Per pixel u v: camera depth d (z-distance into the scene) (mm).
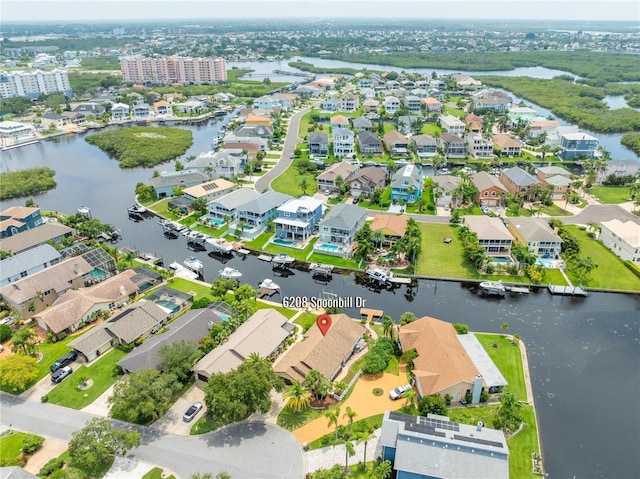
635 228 130625
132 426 74188
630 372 89125
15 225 138000
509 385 84125
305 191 176875
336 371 85250
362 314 105438
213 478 64500
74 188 190125
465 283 119875
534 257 120500
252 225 147125
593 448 72625
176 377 78438
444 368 81250
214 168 189500
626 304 111438
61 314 97500
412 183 165125
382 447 65500
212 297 111875
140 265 126750
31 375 81250
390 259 127438
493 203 162250
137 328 94875
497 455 61406
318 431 73500
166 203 170125
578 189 178375
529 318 105875
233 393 72188
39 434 72812
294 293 115750
